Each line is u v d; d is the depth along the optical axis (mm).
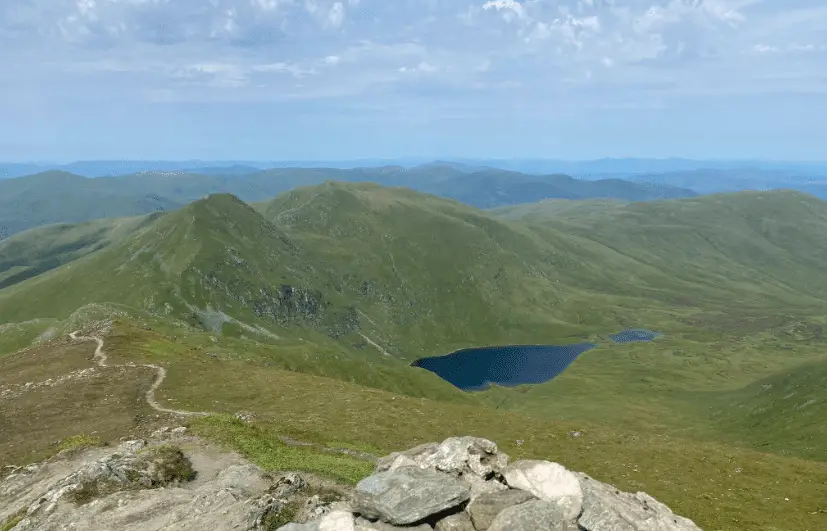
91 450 38875
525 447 62938
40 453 43656
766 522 44594
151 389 68438
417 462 26031
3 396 62312
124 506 26172
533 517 20031
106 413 57000
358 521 21281
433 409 74812
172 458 34094
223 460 36656
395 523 20484
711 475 56344
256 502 23203
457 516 21328
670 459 60781
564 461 58938
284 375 86125
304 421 61344
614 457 61000
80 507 26516
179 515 24281
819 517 45562
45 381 69188
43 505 27516
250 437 42219
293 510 22828
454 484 22047
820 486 53281
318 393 76438
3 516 28938
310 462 38281
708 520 44594
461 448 26078
